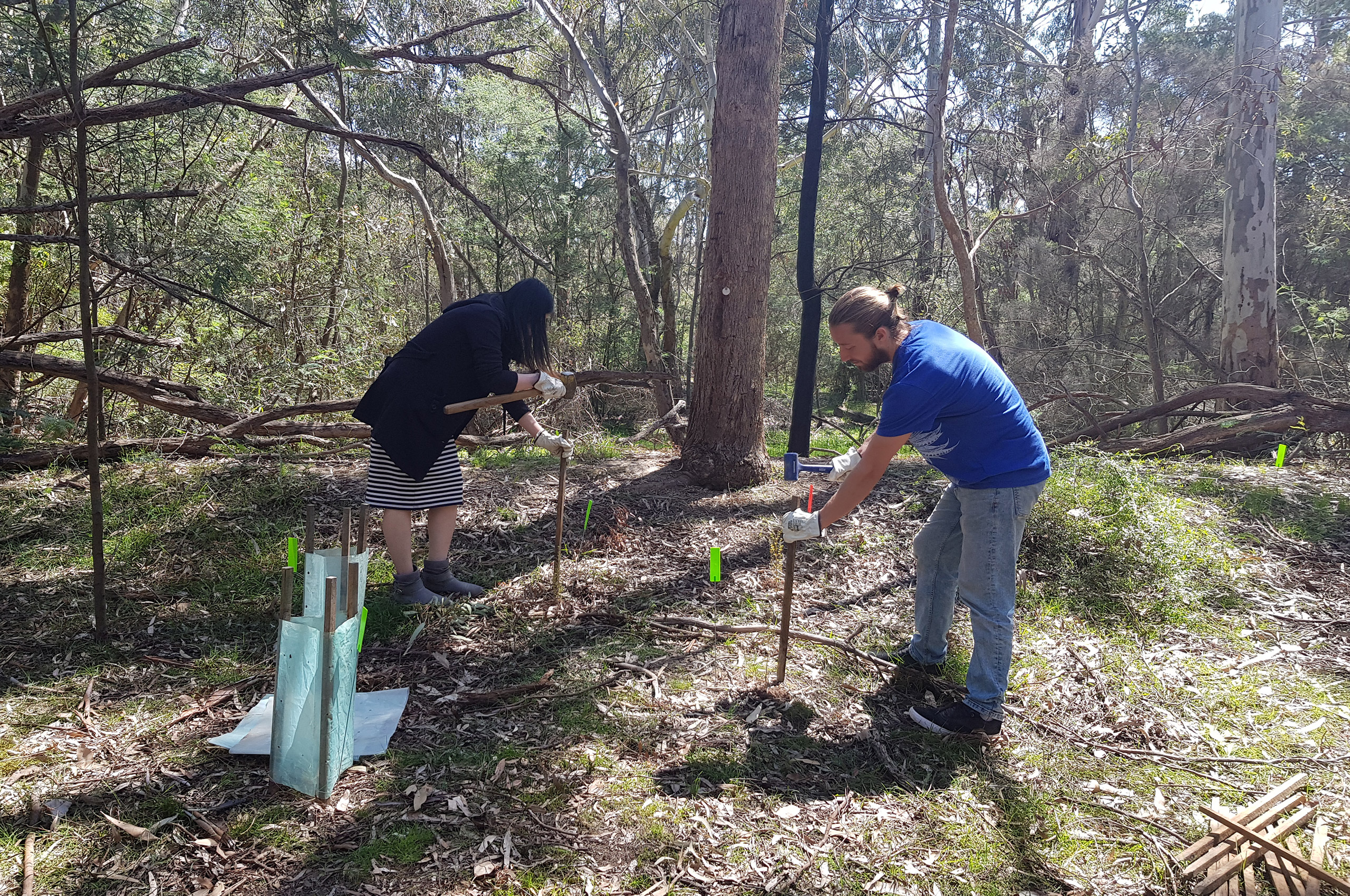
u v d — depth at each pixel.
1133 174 11.30
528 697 2.85
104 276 6.91
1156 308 12.16
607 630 3.43
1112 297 14.09
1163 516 4.30
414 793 2.26
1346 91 12.08
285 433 5.73
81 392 6.78
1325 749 2.64
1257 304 9.22
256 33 6.30
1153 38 14.22
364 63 3.87
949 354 2.52
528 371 3.67
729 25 5.22
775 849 2.11
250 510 4.53
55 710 2.61
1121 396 11.59
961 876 2.04
